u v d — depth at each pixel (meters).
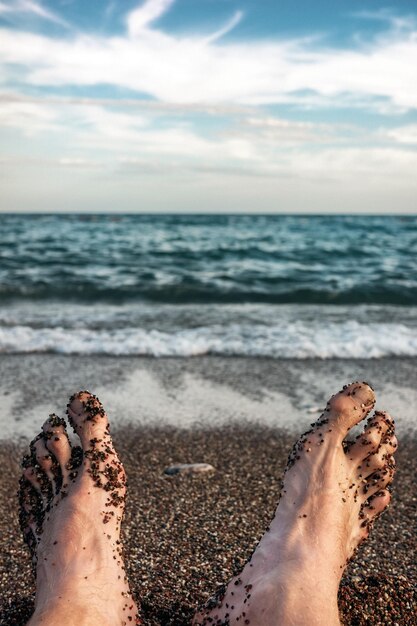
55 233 6.11
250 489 0.69
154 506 0.65
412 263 3.51
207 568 0.53
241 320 1.64
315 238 5.75
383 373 1.17
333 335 1.42
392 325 1.55
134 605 0.42
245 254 3.89
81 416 0.53
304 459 0.49
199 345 1.31
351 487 0.49
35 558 0.44
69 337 1.37
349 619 0.45
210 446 0.82
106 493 0.47
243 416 0.93
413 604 0.48
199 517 0.62
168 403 0.99
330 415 0.52
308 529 0.44
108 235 5.89
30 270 2.95
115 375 1.13
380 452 0.52
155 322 1.60
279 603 0.38
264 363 1.22
